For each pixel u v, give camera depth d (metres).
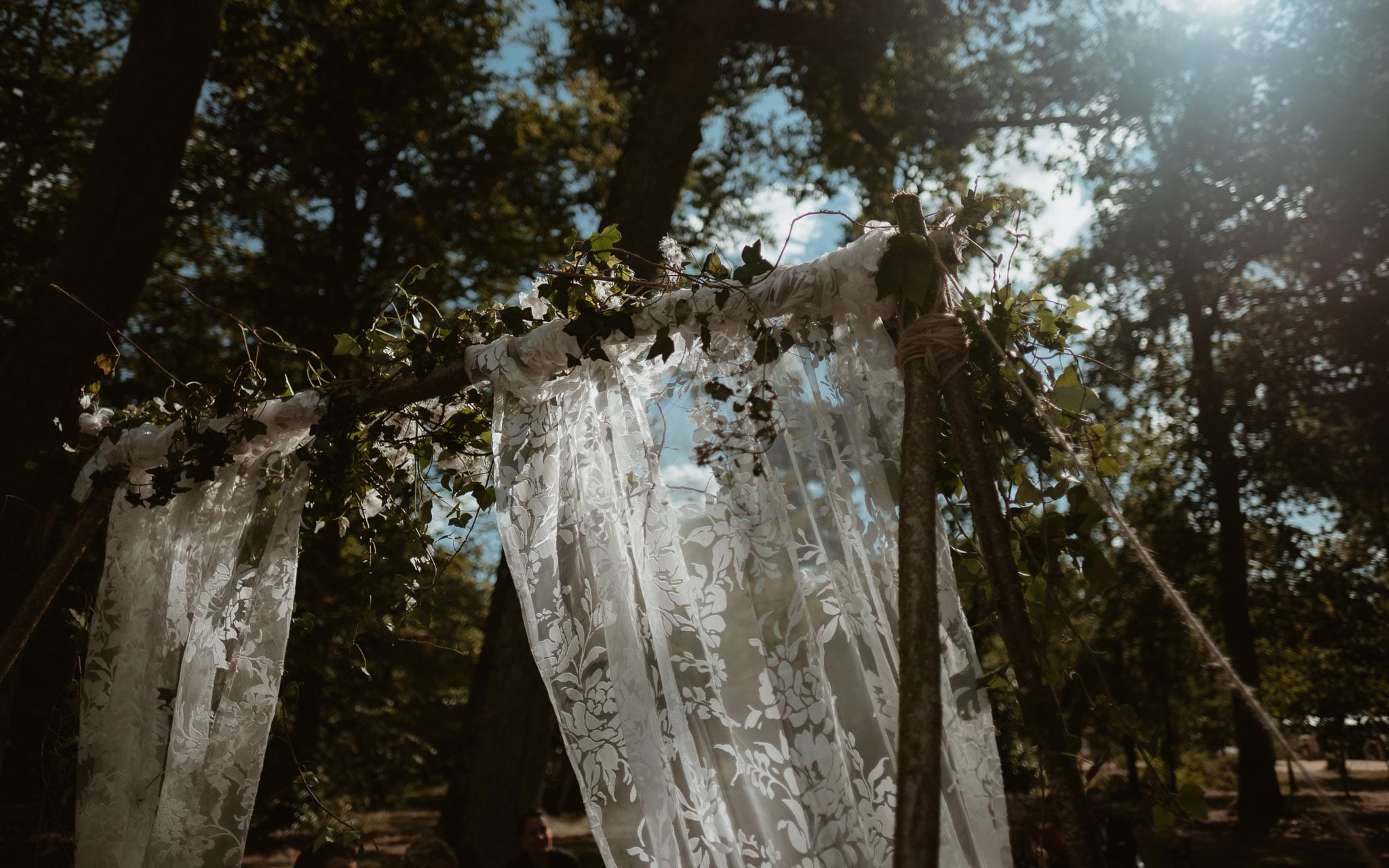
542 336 2.63
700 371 2.48
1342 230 14.48
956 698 1.91
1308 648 20.19
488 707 7.66
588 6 12.70
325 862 3.38
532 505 2.59
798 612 2.14
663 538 2.38
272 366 12.31
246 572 3.22
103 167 6.46
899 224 2.07
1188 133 13.19
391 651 14.67
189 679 3.05
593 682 2.34
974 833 1.84
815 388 2.26
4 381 5.77
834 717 2.06
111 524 3.41
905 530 1.78
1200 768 26.00
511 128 14.95
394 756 17.33
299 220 14.88
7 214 12.70
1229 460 17.52
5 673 3.33
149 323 13.30
